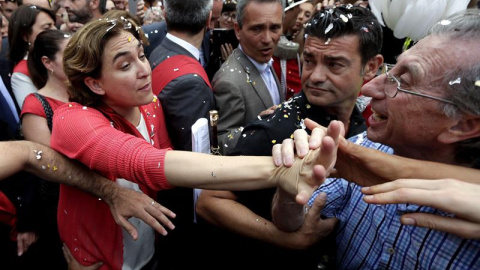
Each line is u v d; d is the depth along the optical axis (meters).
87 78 0.96
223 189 0.77
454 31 0.69
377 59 1.17
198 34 1.79
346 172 0.78
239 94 1.71
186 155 0.79
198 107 1.54
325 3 2.42
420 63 0.71
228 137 1.61
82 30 0.95
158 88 1.58
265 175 0.73
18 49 2.22
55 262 1.62
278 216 0.96
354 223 1.03
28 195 1.45
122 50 0.95
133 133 1.09
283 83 2.29
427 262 0.82
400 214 0.88
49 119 1.48
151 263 1.27
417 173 0.68
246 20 1.72
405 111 0.76
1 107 1.72
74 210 1.05
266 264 1.14
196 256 1.25
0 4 3.12
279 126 1.10
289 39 2.73
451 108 0.70
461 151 0.77
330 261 1.13
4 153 0.87
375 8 1.12
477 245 0.75
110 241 1.07
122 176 0.84
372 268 0.96
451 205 0.56
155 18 3.71
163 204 1.35
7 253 1.56
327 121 1.16
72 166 0.96
